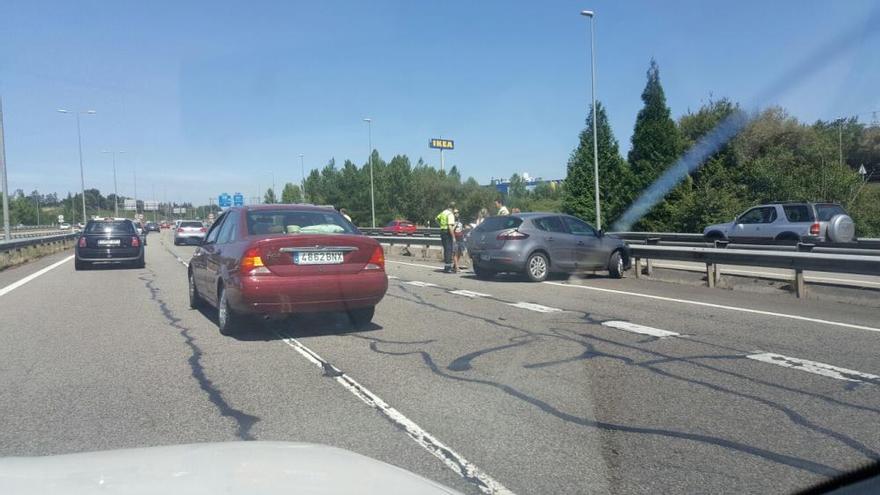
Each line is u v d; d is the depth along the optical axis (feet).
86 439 15.90
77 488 7.16
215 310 35.94
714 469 13.91
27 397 19.52
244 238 27.30
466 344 26.27
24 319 33.83
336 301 26.84
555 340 26.78
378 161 246.68
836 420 16.79
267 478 7.66
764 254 40.40
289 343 26.86
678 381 20.52
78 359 24.40
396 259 78.89
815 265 37.60
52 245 107.96
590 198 98.02
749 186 96.68
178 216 417.90
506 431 16.31
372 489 7.52
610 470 13.91
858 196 93.30
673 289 43.14
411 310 34.96
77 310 36.99
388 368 22.57
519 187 240.53
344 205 254.06
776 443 15.30
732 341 26.17
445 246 57.57
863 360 22.84
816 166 96.63
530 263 46.78
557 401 18.67
